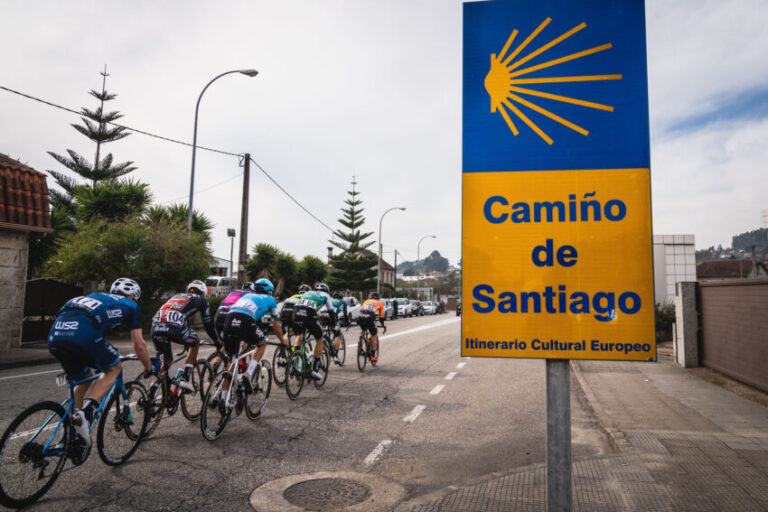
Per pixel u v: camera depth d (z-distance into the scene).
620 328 2.63
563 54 2.79
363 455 5.04
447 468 4.70
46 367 10.64
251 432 5.75
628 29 2.76
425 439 5.59
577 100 2.76
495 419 6.48
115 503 3.79
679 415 6.46
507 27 2.86
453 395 7.97
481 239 2.78
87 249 17.08
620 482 4.10
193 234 19.31
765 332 7.80
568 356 2.66
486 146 2.81
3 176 13.02
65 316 4.23
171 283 18.58
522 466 4.76
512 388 8.58
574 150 2.74
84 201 23.33
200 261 18.69
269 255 40.91
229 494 4.01
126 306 4.56
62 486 4.09
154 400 5.21
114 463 4.59
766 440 5.24
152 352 12.47
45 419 3.90
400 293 68.75
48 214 13.79
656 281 17.84
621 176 2.69
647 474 4.27
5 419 6.09
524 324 2.71
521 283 2.72
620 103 2.72
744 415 6.46
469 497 3.89
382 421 6.33
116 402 4.62
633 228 2.66
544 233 2.72
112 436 4.59
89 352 4.25
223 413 5.52
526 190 2.76
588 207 2.70
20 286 13.28
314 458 4.92
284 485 4.22
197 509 3.73
